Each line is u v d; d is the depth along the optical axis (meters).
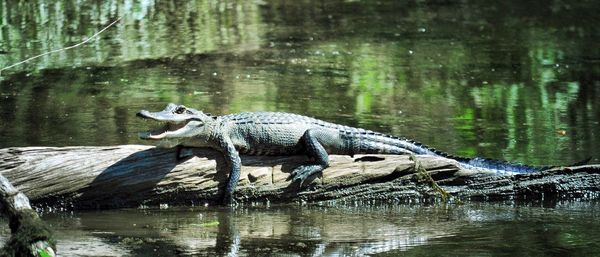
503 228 9.30
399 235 8.98
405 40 21.34
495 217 9.78
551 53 20.52
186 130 9.72
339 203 10.16
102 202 9.66
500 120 15.03
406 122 14.71
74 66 17.78
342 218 9.63
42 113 14.37
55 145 12.45
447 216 9.80
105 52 19.03
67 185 9.51
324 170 10.15
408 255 8.26
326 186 10.12
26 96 15.45
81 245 8.33
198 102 15.42
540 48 20.95
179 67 18.00
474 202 10.44
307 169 10.03
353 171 10.16
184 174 9.78
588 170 10.58
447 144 13.29
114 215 9.50
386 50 20.25
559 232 9.16
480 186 10.47
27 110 14.52
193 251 8.27
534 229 9.26
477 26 23.14
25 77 16.80
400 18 23.78
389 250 8.42
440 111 15.62
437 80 17.91
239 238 8.74
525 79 18.25
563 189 10.52
